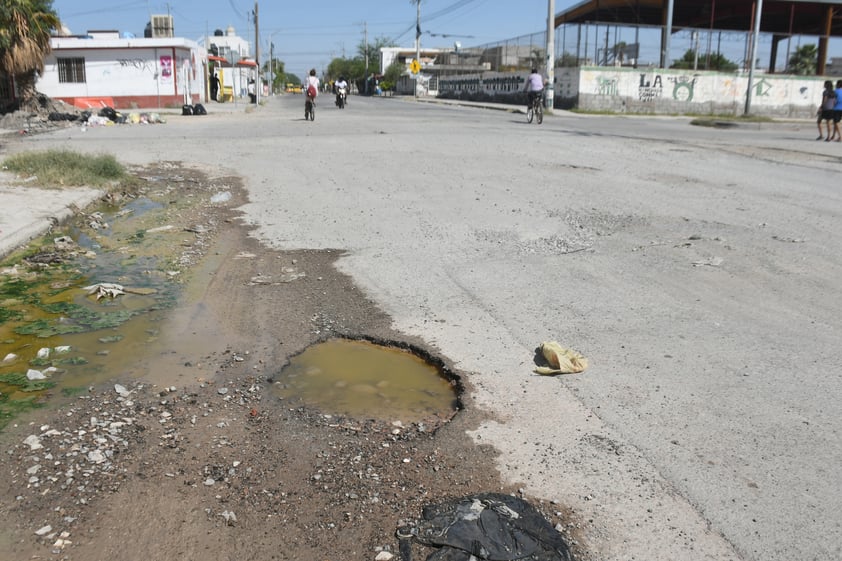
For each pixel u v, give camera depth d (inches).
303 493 118.0
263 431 138.9
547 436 136.3
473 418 143.4
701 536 107.0
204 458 128.3
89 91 1432.1
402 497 117.0
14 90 1125.7
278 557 102.6
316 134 681.0
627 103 1459.2
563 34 1531.7
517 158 512.4
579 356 169.9
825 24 1601.9
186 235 300.5
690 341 183.2
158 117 944.9
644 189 392.2
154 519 110.6
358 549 104.3
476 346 179.6
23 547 103.4
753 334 187.6
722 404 148.9
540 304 211.6
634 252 268.7
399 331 190.1
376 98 2610.7
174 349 178.4
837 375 162.4
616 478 122.1
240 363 170.7
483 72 2034.9
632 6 1582.2
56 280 235.1
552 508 114.0
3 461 125.3
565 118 1159.6
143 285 231.3
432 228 307.4
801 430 138.2
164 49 1433.3
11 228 284.2
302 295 220.7
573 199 364.8
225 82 2199.8
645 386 157.4
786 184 410.3
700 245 275.9
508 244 281.7
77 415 143.0
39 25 1003.3
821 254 261.9
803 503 115.0
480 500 115.6
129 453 129.3
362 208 347.9
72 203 338.3
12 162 431.5
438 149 560.4
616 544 105.3
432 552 103.4
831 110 716.7
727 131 897.5
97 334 187.9
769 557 102.5
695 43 1558.8
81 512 111.7
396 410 148.8
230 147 577.6
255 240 291.3
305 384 160.4
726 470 124.5
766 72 1638.8
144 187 411.2
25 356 172.4
